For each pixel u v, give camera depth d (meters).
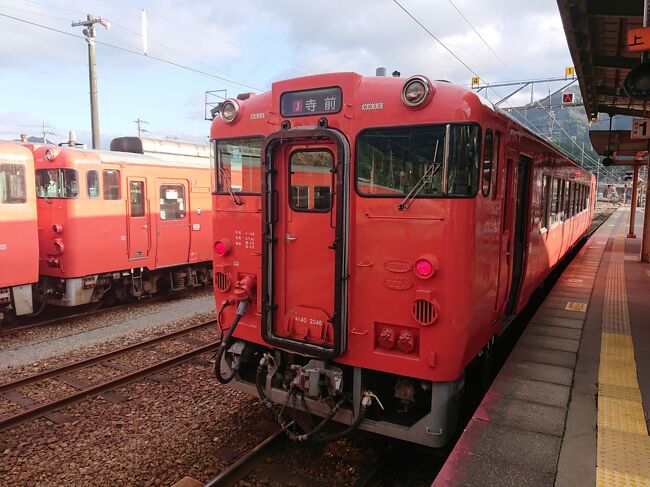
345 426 4.63
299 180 4.07
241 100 4.66
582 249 15.38
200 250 12.27
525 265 6.00
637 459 3.05
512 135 4.57
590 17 6.62
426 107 3.59
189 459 4.39
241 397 5.65
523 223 5.98
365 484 3.92
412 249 3.67
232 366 4.71
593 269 10.88
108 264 10.00
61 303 9.52
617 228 26.44
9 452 4.55
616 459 3.05
